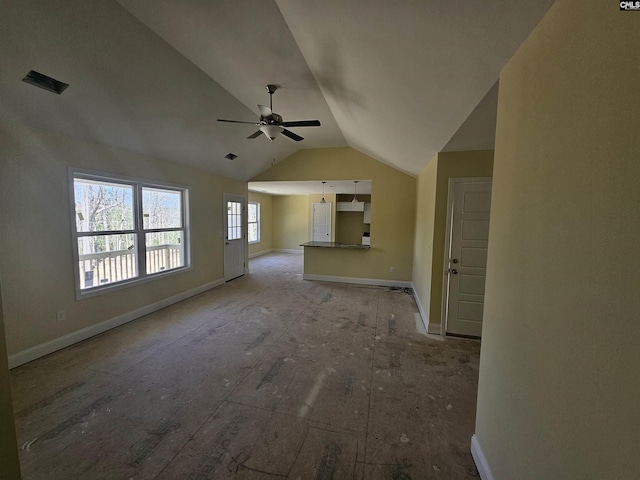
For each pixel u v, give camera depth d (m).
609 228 0.74
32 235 2.73
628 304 0.67
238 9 1.89
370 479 1.56
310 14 1.68
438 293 3.46
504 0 1.03
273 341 3.22
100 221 3.62
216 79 2.97
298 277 6.54
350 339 3.30
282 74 2.78
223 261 5.90
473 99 1.78
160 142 3.81
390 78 2.02
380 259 5.82
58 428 1.89
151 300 4.16
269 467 1.63
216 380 2.46
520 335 1.22
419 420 2.01
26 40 1.97
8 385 0.94
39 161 2.76
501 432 1.38
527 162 1.19
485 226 3.27
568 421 0.90
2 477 0.93
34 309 2.76
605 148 0.75
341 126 4.32
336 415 2.05
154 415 2.02
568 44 0.92
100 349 2.99
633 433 0.66
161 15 2.00
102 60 2.34
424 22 1.33
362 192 8.89
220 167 5.34
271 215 10.79
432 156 3.52
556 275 0.97
